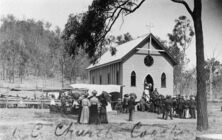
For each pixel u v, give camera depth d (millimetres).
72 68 93688
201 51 18188
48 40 107875
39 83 89250
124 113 32875
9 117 25234
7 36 102688
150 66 40188
